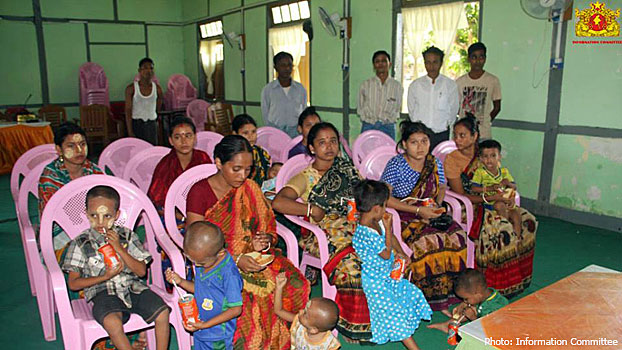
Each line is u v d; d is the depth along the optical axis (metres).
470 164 3.32
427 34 6.59
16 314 3.13
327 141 2.78
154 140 7.32
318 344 2.30
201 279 2.15
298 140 4.37
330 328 2.23
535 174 5.51
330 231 2.81
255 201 2.47
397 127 7.23
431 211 2.93
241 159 2.26
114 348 2.43
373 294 2.49
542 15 4.84
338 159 2.94
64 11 11.47
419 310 2.61
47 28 11.31
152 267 3.02
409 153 3.00
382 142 4.37
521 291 3.26
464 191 3.40
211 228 2.05
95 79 11.79
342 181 2.86
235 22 10.69
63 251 2.68
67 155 2.83
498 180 3.22
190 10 12.57
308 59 8.85
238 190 2.42
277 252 2.62
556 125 5.21
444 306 3.04
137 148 4.09
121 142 4.04
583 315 1.77
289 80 6.21
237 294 2.13
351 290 2.57
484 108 5.42
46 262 2.28
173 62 13.16
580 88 4.96
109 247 2.16
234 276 2.14
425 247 2.93
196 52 12.59
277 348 2.34
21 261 4.10
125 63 12.48
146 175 3.63
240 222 2.41
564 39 5.00
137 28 12.49
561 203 5.30
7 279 3.71
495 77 5.34
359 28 7.51
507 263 3.14
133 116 7.09
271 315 2.34
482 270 3.16
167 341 2.27
